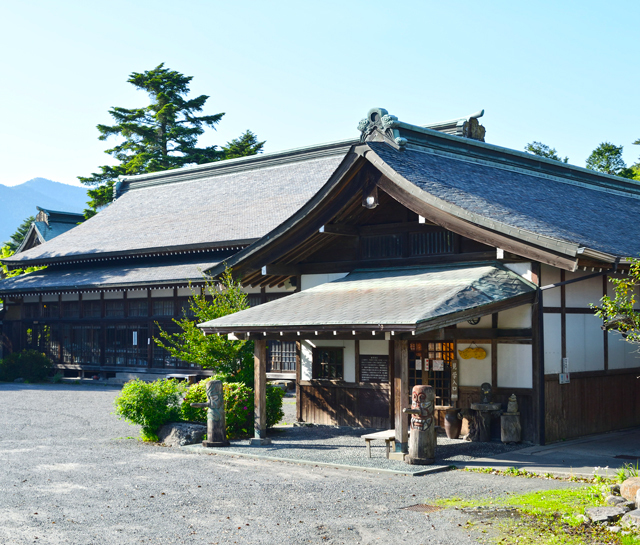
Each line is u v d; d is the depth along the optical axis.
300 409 19.12
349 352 18.33
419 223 17.20
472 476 12.16
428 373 16.88
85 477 12.33
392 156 17.45
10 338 39.16
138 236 36.75
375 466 12.88
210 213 36.34
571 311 16.30
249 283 20.36
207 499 10.66
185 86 58.72
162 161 55.53
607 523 8.86
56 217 55.66
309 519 9.52
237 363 18.38
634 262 12.62
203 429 16.03
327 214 17.39
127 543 8.57
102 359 34.34
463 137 21.91
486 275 15.16
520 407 15.34
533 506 9.84
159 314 32.22
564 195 21.94
